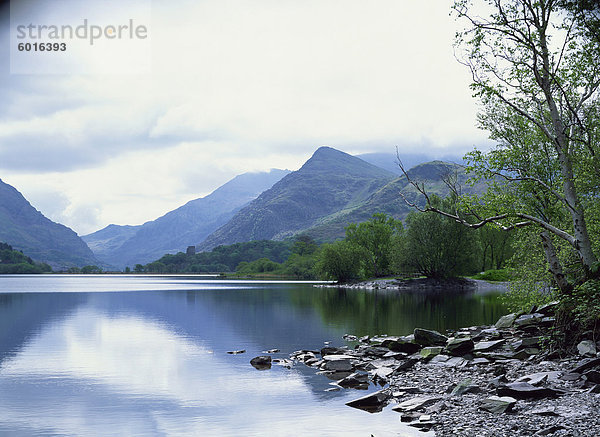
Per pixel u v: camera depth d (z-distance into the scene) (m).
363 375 24.16
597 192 24.50
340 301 74.81
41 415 18.94
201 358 30.52
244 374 25.92
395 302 71.12
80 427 17.53
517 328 29.58
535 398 17.11
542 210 29.22
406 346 29.61
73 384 23.88
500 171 26.77
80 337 39.12
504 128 30.25
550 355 22.66
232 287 131.38
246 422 17.77
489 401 17.06
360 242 144.00
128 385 23.61
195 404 20.28
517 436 13.98
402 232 122.94
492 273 121.00
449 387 20.30
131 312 59.75
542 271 31.31
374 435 15.70
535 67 23.48
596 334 22.20
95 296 91.19
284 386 23.19
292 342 36.47
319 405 19.75
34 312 59.53
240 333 41.28
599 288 21.89
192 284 157.38
